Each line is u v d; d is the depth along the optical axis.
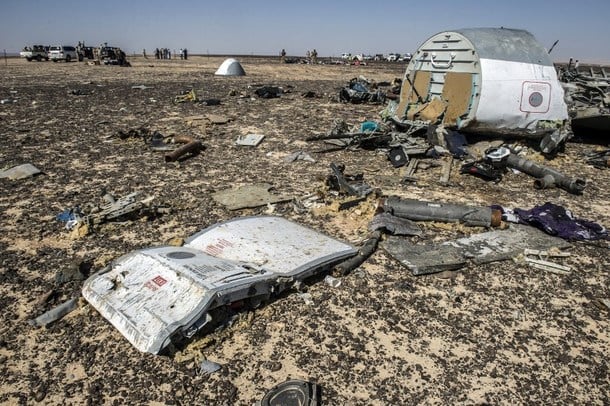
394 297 4.41
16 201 6.67
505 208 6.54
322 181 7.78
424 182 7.96
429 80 11.08
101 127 12.41
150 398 3.09
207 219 6.12
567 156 10.21
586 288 4.70
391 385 3.29
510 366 3.54
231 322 3.83
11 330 3.76
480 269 4.99
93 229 5.61
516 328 4.02
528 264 5.11
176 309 3.56
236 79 29.08
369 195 6.71
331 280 4.59
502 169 8.62
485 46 9.91
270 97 19.61
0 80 25.14
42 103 16.45
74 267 4.59
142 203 6.13
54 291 4.24
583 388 3.34
